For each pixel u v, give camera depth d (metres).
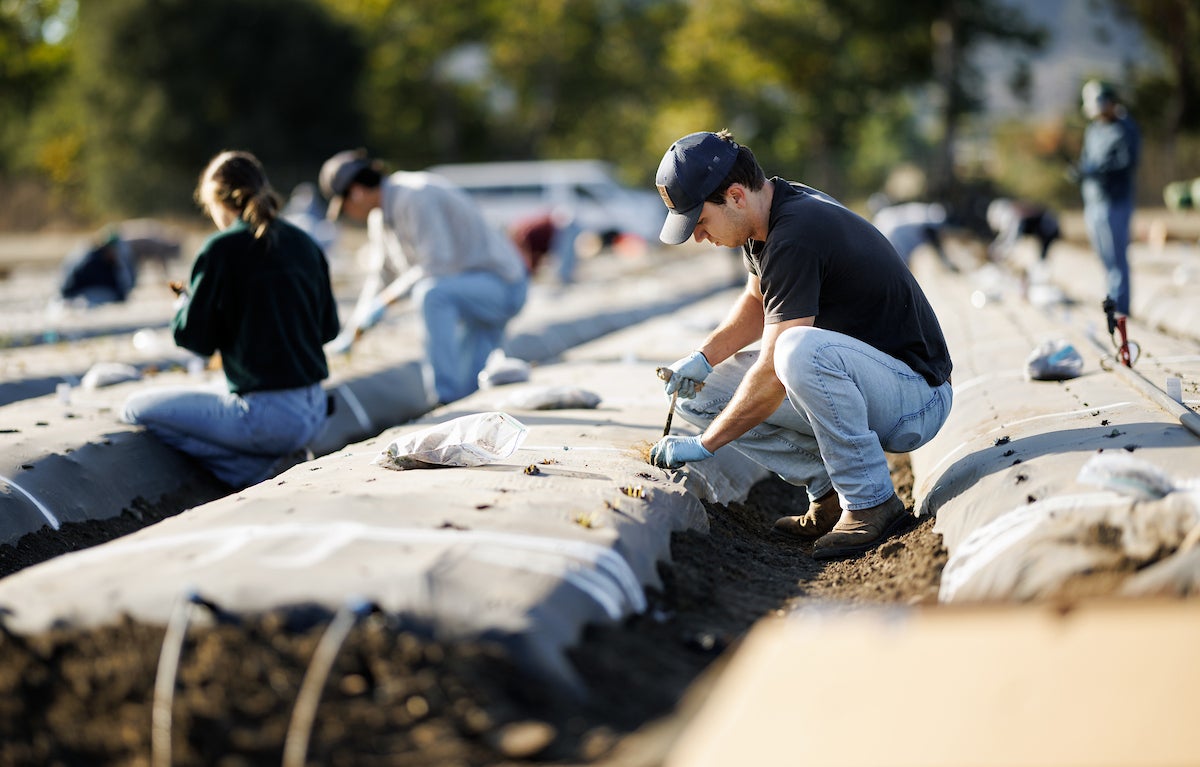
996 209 15.35
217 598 2.81
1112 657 2.22
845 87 34.84
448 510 3.53
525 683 2.62
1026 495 3.56
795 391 3.95
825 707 2.24
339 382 7.41
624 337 10.02
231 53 37.47
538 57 47.09
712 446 4.15
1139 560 2.96
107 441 5.25
